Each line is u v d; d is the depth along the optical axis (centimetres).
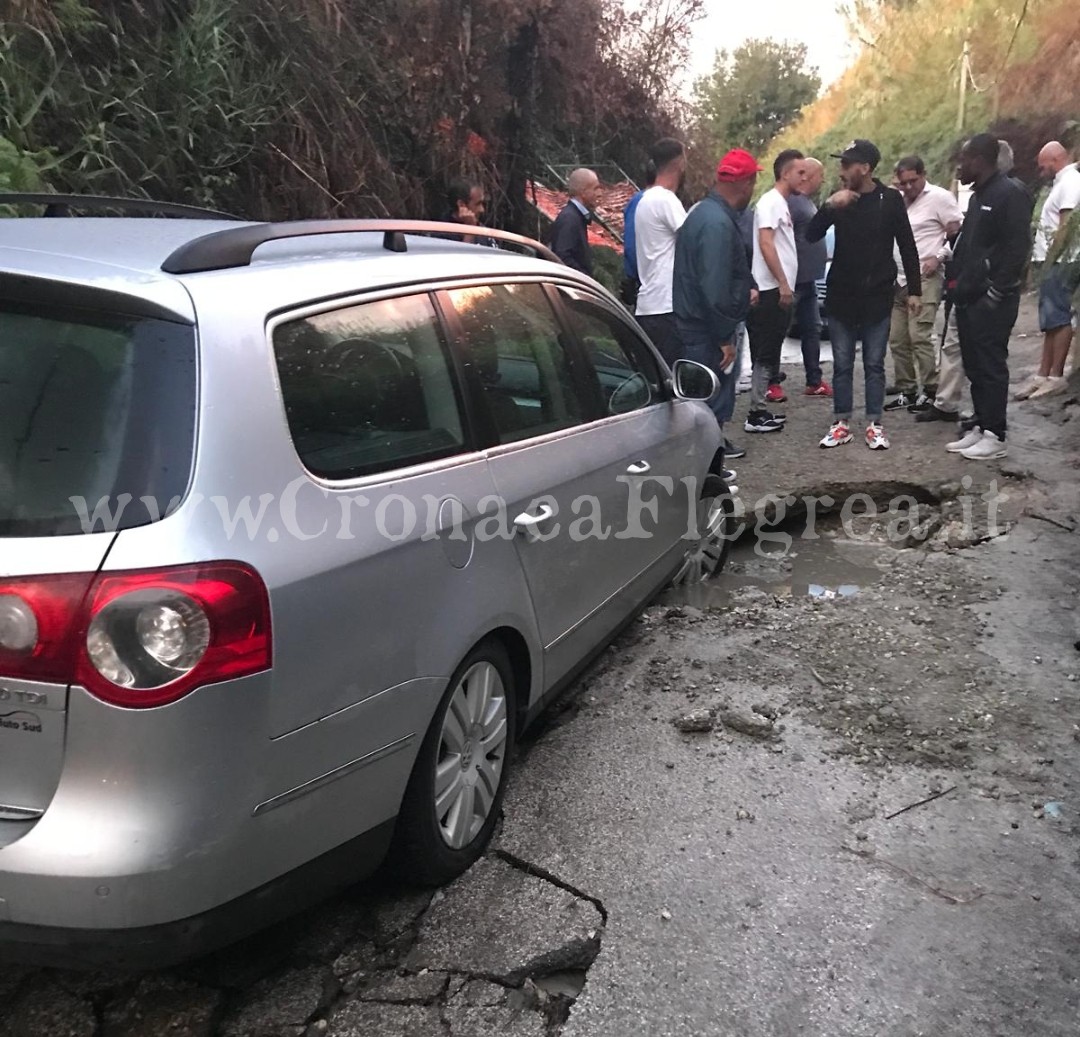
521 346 321
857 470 654
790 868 277
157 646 181
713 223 579
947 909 261
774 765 330
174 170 614
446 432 271
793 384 952
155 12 644
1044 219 799
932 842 289
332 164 713
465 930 255
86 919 183
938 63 1856
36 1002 229
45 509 187
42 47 563
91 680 179
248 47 663
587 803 309
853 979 237
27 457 192
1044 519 556
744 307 607
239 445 202
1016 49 1648
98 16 596
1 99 535
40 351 201
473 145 852
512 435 301
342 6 721
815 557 559
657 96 1175
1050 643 416
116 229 255
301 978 239
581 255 677
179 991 234
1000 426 647
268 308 222
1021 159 1593
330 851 222
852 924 255
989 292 616
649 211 655
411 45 773
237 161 643
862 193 656
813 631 435
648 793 315
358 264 260
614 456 362
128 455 190
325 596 209
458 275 298
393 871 261
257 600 193
